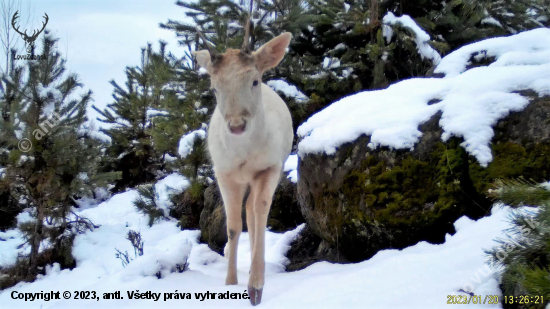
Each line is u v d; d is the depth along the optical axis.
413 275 2.91
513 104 3.63
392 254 3.57
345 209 4.16
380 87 8.38
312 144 4.60
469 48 5.29
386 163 3.92
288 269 4.71
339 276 3.24
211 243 6.18
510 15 9.56
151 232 7.34
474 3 6.93
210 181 7.51
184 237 6.89
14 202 7.60
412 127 3.95
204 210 6.83
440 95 4.23
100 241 6.95
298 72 8.48
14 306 4.79
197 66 8.59
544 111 3.47
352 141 4.27
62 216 6.77
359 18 8.95
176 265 4.05
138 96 11.80
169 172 11.17
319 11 9.53
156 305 3.14
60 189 6.54
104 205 9.26
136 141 11.38
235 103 3.18
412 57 8.77
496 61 4.61
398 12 9.50
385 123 4.14
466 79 4.22
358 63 8.66
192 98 8.22
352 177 4.12
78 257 6.59
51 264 6.52
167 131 8.35
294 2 8.52
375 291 2.81
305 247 5.12
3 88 7.46
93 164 7.02
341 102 4.95
